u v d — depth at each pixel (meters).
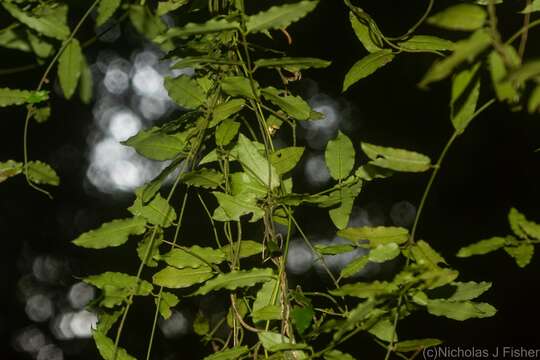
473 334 6.39
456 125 1.60
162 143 1.95
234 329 2.03
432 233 6.84
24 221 8.27
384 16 6.32
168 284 1.90
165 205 1.92
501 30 5.12
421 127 6.86
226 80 1.79
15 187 8.20
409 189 7.05
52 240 8.28
